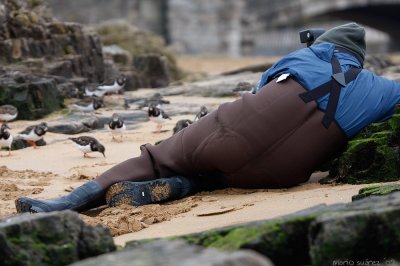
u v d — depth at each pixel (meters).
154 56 35.62
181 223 10.94
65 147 18.62
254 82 29.06
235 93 24.67
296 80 12.46
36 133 18.47
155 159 12.72
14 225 8.18
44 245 8.25
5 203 12.82
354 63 12.88
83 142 17.11
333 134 12.43
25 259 8.09
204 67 54.19
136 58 35.81
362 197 10.62
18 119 22.92
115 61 35.66
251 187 12.67
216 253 6.47
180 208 11.75
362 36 13.21
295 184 12.62
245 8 92.94
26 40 28.84
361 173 12.53
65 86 26.64
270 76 12.83
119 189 12.27
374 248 7.83
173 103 25.39
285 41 94.75
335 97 12.42
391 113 12.87
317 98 12.35
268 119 12.23
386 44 110.00
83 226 8.49
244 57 76.31
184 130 12.87
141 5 83.06
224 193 12.73
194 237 8.63
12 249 8.07
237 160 12.34
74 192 12.20
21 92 23.02
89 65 30.88
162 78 35.72
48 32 29.77
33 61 28.30
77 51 30.47
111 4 81.19
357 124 12.59
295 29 96.75
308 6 95.06
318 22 110.75
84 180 14.75
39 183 14.34
